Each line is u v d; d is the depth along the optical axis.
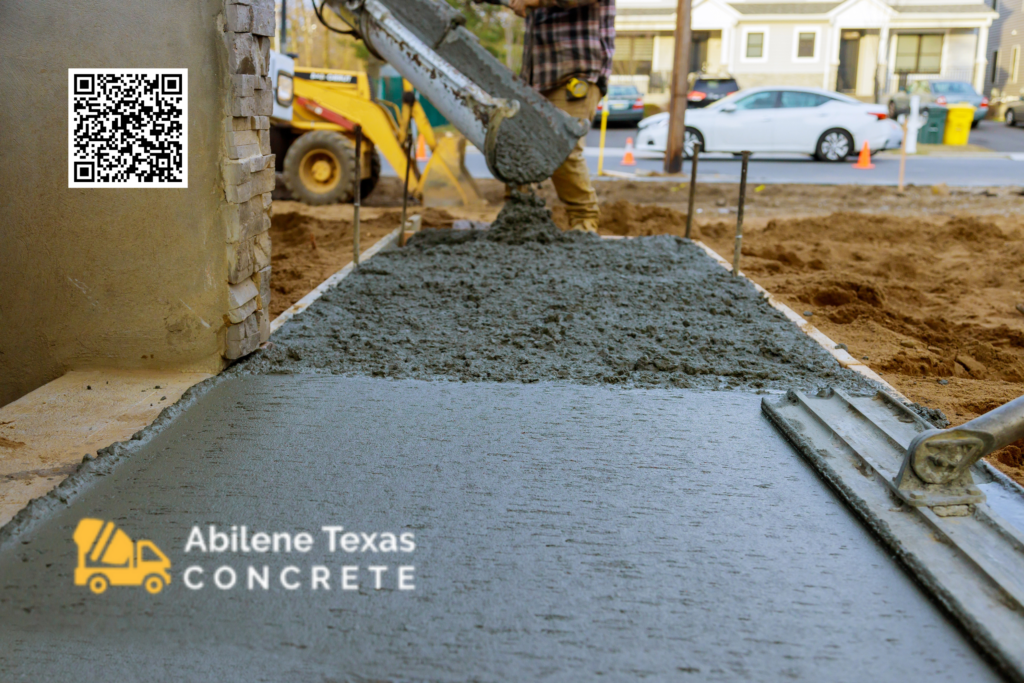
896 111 30.56
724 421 3.78
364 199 13.20
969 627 2.26
